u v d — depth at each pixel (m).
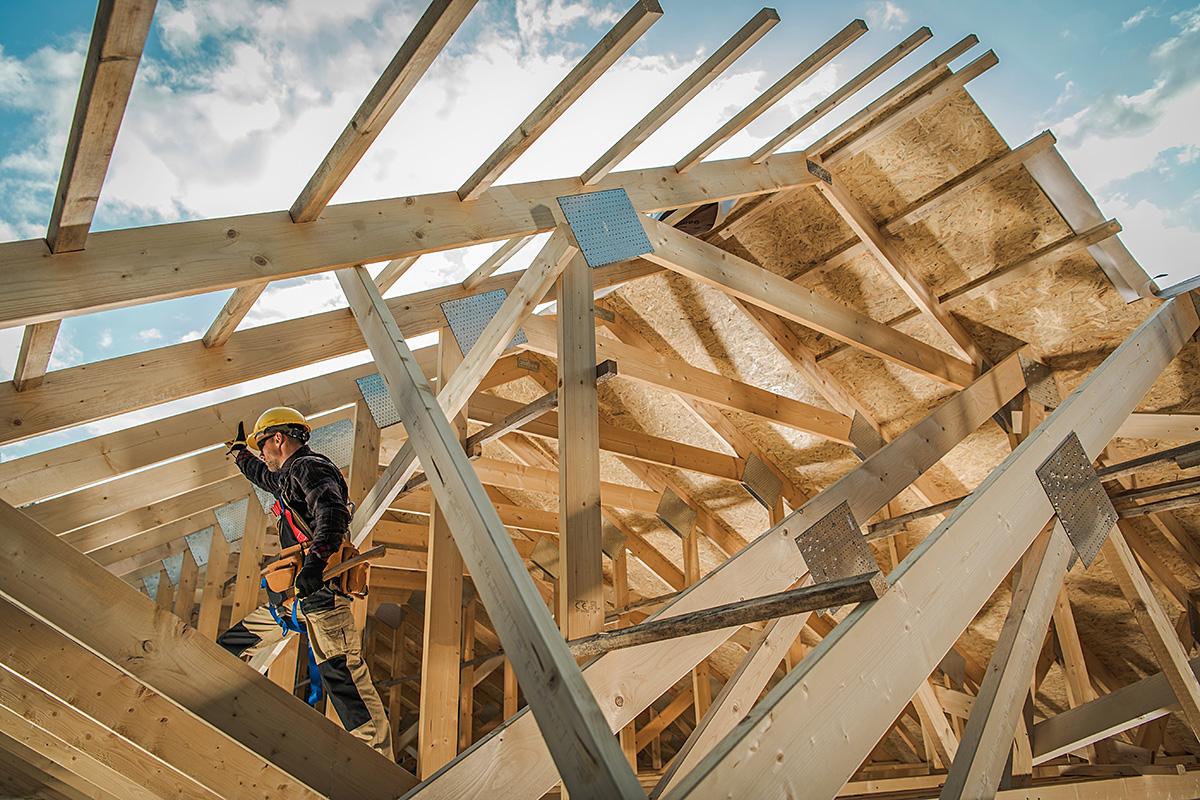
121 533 5.50
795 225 4.80
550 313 5.08
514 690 8.18
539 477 6.38
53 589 1.81
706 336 5.68
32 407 3.25
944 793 1.90
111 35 1.62
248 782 2.31
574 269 3.36
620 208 3.32
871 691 1.59
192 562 6.92
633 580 8.12
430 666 3.31
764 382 5.84
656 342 5.88
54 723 2.85
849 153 4.29
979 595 1.90
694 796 1.28
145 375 3.51
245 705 1.99
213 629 5.83
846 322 4.62
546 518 7.40
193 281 2.27
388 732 2.38
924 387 5.32
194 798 2.99
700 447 6.41
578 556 2.90
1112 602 5.61
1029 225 4.33
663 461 5.78
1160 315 3.35
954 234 4.53
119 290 2.16
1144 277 4.23
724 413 6.03
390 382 2.34
